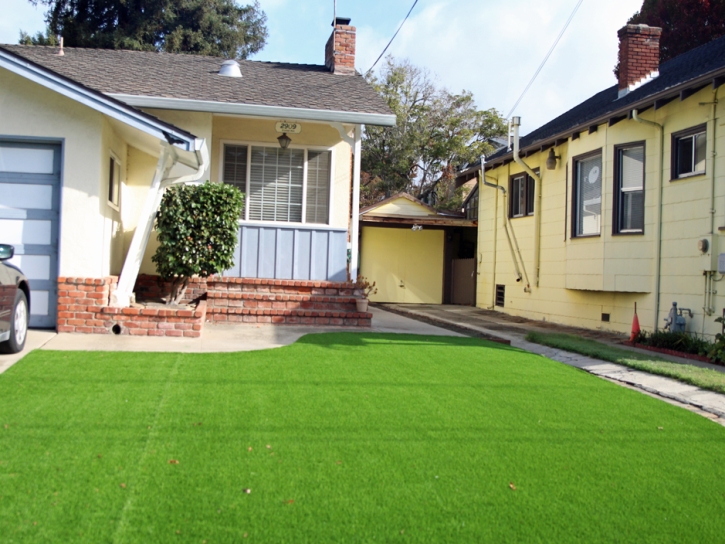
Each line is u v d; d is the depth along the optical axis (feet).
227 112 36.52
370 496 12.92
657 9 89.35
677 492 14.02
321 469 14.14
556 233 51.85
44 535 10.65
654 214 40.65
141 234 30.73
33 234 29.01
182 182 33.17
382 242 70.95
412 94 118.93
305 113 37.19
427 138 116.26
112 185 33.73
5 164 28.96
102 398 18.21
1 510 11.41
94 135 29.04
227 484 13.05
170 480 13.07
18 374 20.31
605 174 43.91
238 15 108.78
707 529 12.33
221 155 40.60
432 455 15.39
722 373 27.48
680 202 38.42
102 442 14.92
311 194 41.42
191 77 41.88
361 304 37.04
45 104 28.84
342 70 48.62
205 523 11.39
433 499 12.96
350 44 48.83
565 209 50.01
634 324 39.47
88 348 25.16
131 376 20.81
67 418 16.35
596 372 28.07
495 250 63.21
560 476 14.57
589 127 45.21
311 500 12.57
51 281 29.09
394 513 12.25
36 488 12.35
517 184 59.77
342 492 13.02
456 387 22.00
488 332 39.24
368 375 22.99
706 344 34.60
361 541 11.12
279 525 11.49
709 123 36.17
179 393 19.21
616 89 56.13
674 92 36.58
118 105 27.89
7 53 26.81
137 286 37.81
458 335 35.91
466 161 115.24
